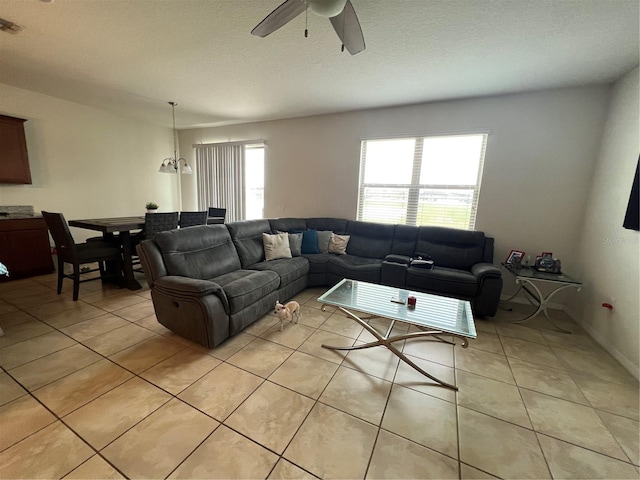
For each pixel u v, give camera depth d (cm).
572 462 131
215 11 187
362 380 185
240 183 527
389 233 381
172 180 582
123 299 308
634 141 230
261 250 350
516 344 238
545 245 321
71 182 425
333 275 354
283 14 150
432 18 187
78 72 295
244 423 146
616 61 234
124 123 485
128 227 327
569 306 309
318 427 146
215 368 192
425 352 223
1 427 138
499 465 128
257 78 297
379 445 136
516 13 179
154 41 227
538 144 312
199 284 211
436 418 155
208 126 545
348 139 417
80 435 136
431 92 322
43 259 381
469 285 282
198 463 124
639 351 197
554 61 239
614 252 240
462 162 356
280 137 473
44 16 195
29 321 252
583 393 178
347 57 246
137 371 186
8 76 312
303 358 208
